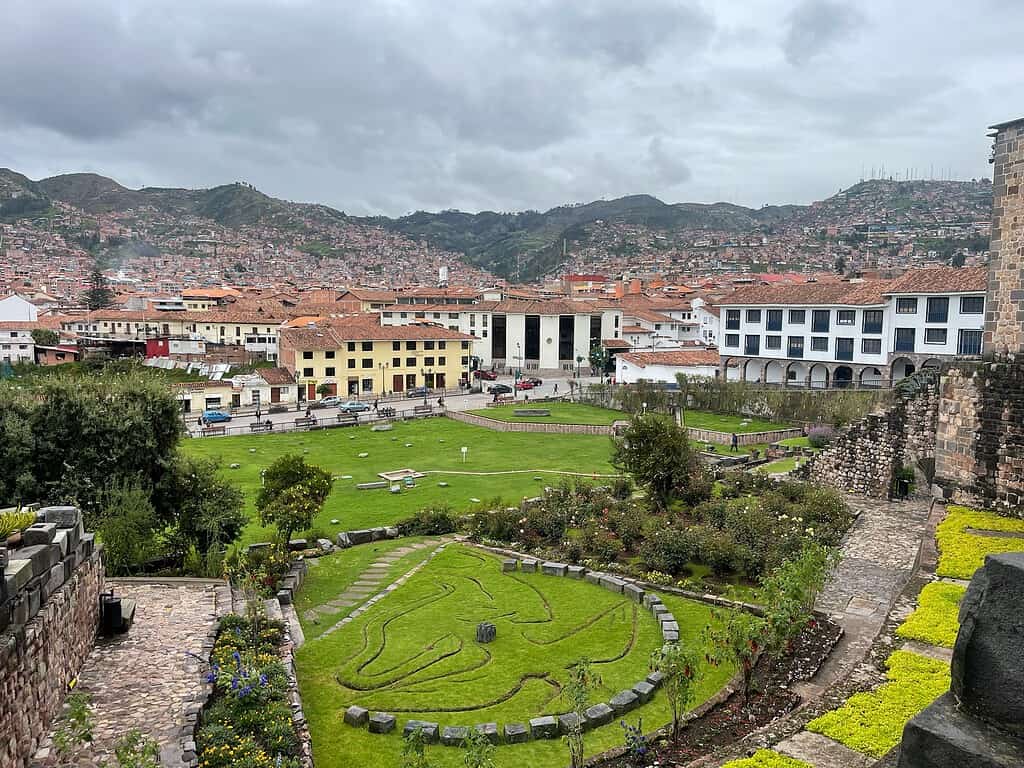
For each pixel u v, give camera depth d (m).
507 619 21.44
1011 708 6.05
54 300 158.62
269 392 83.12
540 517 30.62
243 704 14.29
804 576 17.97
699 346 117.12
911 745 6.38
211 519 26.41
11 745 11.48
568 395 83.56
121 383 28.14
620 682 17.06
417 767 12.24
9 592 12.03
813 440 52.62
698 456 42.69
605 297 140.12
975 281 62.12
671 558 24.55
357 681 17.55
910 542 25.58
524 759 13.90
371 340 91.00
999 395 26.56
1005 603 6.20
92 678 15.70
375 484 42.91
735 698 15.73
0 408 25.69
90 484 25.59
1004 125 26.33
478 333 119.75
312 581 25.78
